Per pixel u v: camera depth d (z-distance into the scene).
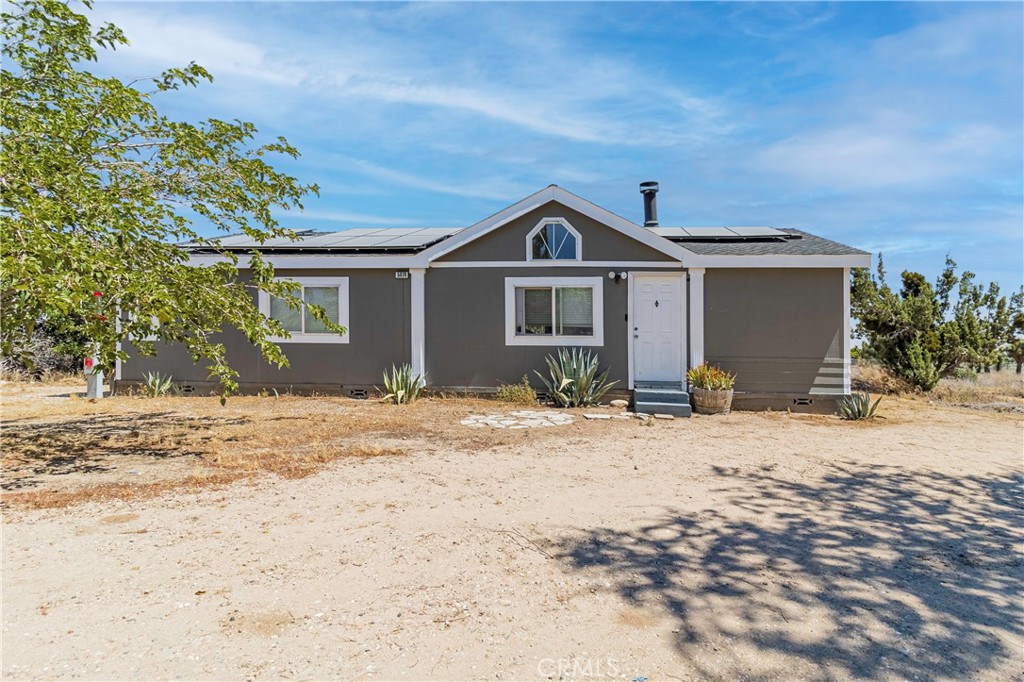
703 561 3.85
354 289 12.48
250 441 7.52
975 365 16.34
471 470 6.22
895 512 5.05
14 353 6.41
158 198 6.70
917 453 7.64
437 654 2.66
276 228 7.66
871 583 3.56
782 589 3.44
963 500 5.46
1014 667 2.64
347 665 2.55
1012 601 3.34
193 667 2.50
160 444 7.27
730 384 11.07
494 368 12.20
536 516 4.71
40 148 5.39
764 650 2.76
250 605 3.09
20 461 6.30
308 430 8.38
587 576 3.57
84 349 6.93
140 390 12.72
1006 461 7.21
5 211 4.61
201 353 7.17
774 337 11.62
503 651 2.71
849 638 2.88
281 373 12.66
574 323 12.05
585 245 11.96
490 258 12.17
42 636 2.73
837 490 5.74
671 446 7.81
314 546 3.94
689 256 11.68
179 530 4.20
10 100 5.61
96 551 3.78
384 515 4.64
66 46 6.11
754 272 11.69
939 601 3.32
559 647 2.75
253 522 4.40
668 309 11.92
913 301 15.54
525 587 3.40
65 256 4.57
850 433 9.13
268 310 12.53
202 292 6.50
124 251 5.74
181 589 3.26
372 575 3.51
